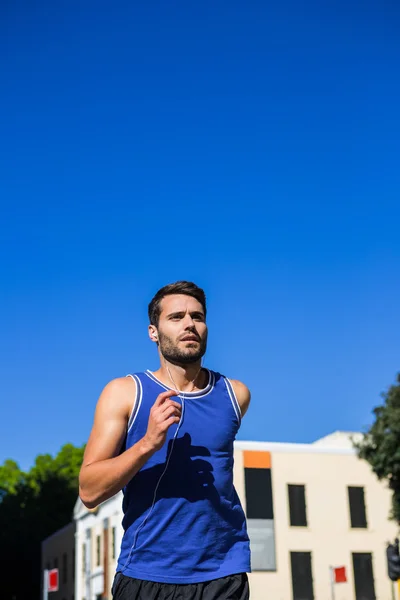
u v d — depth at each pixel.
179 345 3.57
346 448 41.78
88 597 37.38
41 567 62.53
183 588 3.28
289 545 38.78
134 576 3.31
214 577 3.32
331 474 40.91
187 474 3.39
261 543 38.25
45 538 64.94
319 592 38.53
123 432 3.46
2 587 63.19
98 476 3.18
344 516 40.38
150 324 3.78
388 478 33.97
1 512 65.00
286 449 40.44
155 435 3.11
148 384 3.56
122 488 3.47
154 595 3.27
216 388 3.66
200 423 3.49
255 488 39.09
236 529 3.48
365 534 40.44
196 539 3.34
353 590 39.16
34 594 63.44
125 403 3.48
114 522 41.06
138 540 3.35
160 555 3.32
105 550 42.47
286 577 38.16
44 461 69.88
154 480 3.37
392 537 40.88
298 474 40.22
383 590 39.88
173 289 3.71
